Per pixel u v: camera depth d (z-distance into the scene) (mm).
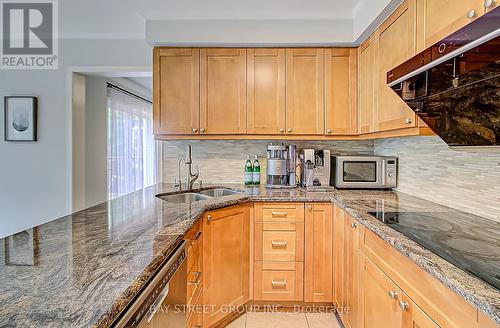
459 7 1368
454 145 1732
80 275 958
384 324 1461
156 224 1596
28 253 1156
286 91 2832
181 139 2871
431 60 1278
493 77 1099
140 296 985
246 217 2480
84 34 3100
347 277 2078
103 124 3846
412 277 1198
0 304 781
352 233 1969
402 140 2666
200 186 3020
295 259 2508
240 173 3209
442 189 2094
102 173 3861
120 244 1265
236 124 2836
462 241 1302
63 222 1638
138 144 5156
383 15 2146
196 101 2832
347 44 2770
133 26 2932
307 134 2842
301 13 2641
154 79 2830
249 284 2523
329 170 2875
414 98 1629
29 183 3197
